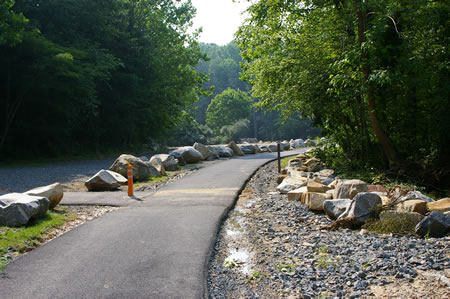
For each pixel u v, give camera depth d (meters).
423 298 4.05
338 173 14.10
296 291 4.56
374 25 10.82
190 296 4.40
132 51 33.59
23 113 25.95
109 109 33.22
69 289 4.61
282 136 94.00
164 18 39.19
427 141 13.24
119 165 14.20
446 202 7.60
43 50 22.95
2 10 18.95
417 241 6.00
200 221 7.79
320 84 13.64
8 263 5.56
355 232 7.06
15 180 14.62
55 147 27.16
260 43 16.42
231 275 5.18
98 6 28.92
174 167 17.84
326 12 14.49
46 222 7.79
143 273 5.09
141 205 9.55
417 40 11.71
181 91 40.19
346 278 4.76
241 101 93.50
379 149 14.13
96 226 7.50
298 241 6.61
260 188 12.45
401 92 12.18
